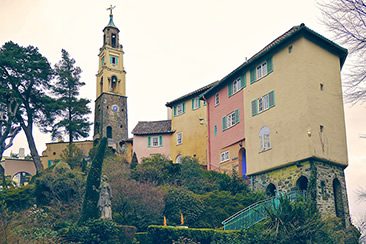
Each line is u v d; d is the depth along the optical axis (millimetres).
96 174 29391
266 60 38875
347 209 34875
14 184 49812
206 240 26734
